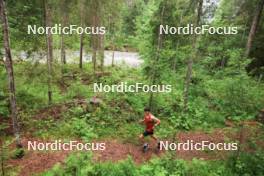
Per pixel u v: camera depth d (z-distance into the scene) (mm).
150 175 8703
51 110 12992
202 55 20531
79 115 12789
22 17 12273
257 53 20703
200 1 12586
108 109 13461
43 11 12508
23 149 9352
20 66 14633
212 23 18969
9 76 8609
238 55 11078
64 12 22125
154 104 14711
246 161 9719
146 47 14047
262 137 10781
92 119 12469
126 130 12016
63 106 13438
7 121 11477
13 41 12531
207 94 16766
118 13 27125
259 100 10562
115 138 11414
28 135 10859
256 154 9883
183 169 9164
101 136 11445
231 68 10969
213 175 9039
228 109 11148
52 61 14734
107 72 22891
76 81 19234
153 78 14180
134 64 29547
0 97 12383
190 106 14867
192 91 17109
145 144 10289
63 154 9719
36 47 13055
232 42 20625
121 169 8727
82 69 23953
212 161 10055
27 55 13430
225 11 22141
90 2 21156
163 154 10305
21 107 13023
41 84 13992
